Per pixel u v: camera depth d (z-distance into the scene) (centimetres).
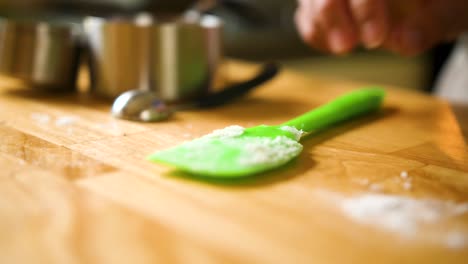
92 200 41
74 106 61
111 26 61
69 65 66
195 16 79
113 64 62
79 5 115
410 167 47
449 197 43
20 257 33
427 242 38
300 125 52
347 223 39
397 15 69
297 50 116
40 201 41
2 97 64
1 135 51
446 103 68
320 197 42
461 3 71
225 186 43
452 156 50
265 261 34
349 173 46
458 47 100
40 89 67
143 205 40
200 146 47
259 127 50
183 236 37
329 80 81
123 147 49
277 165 45
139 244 36
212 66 65
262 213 40
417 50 70
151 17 76
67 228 38
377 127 57
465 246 37
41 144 49
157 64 61
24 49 63
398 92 74
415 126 58
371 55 132
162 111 57
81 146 49
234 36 104
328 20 69
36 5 128
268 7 108
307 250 36
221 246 36
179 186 43
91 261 33
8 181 43
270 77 67
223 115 60
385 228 39
